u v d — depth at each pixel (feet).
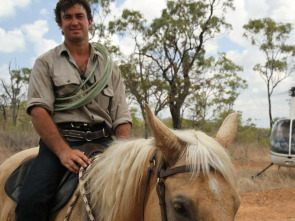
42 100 9.69
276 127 42.96
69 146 9.68
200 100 79.30
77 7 10.37
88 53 10.71
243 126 86.22
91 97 10.05
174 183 6.82
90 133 10.09
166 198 6.96
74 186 9.16
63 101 10.15
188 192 6.52
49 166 9.43
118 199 8.11
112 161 8.64
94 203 8.48
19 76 103.09
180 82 80.12
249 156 60.70
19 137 48.14
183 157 7.11
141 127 67.31
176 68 81.20
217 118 82.84
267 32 113.09
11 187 10.43
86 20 10.62
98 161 9.08
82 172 9.02
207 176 6.70
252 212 26.86
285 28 112.37
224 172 6.75
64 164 9.08
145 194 7.83
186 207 6.43
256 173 42.98
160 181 7.13
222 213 6.29
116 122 10.71
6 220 10.35
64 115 10.08
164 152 7.29
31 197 9.00
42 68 10.03
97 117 10.14
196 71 83.30
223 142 7.78
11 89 102.17
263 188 36.06
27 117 75.97
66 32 10.38
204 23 84.74
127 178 8.21
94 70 10.45
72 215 8.77
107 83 10.52
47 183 9.21
